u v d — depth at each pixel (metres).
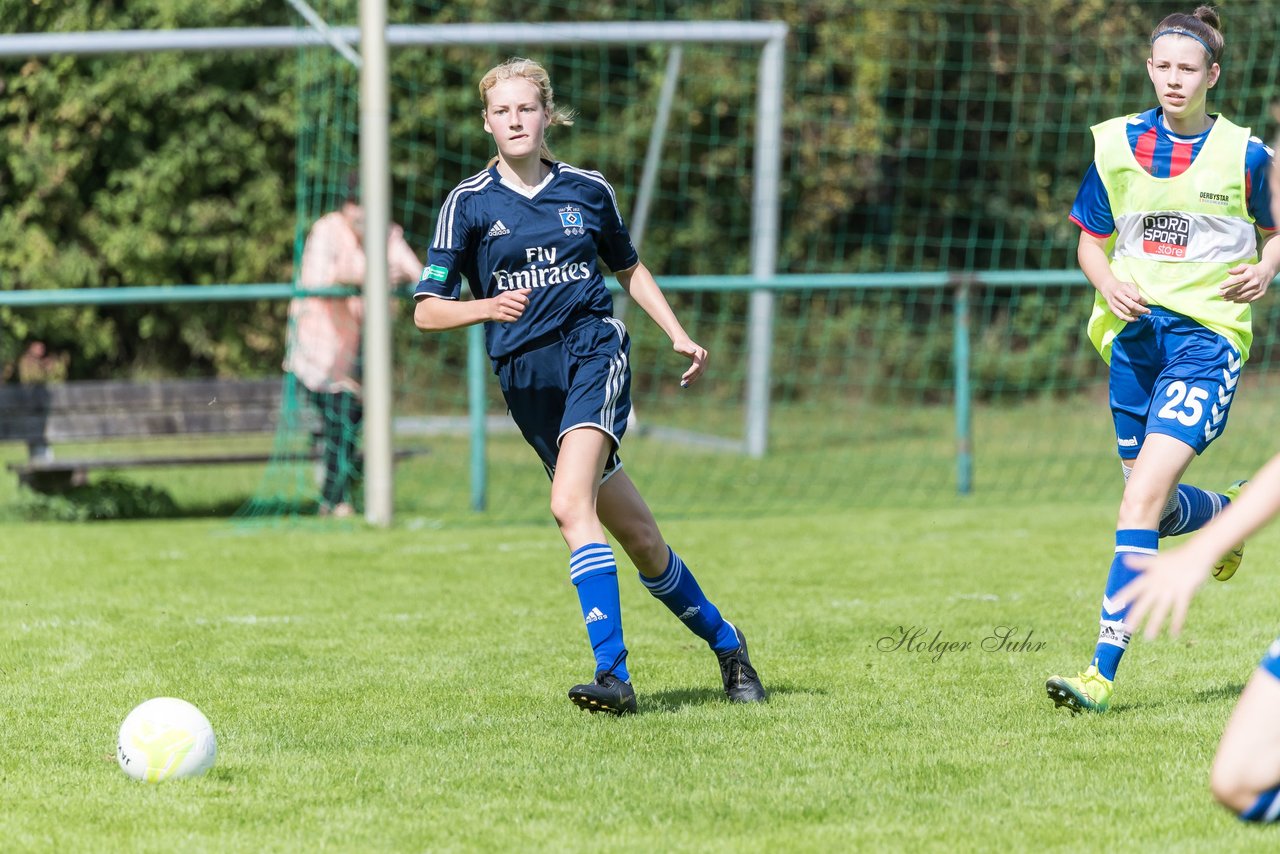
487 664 17.95
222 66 62.59
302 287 34.19
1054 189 71.06
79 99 60.38
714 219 70.19
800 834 11.03
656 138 47.78
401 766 13.12
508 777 12.72
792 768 12.90
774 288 36.84
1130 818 11.29
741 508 36.91
